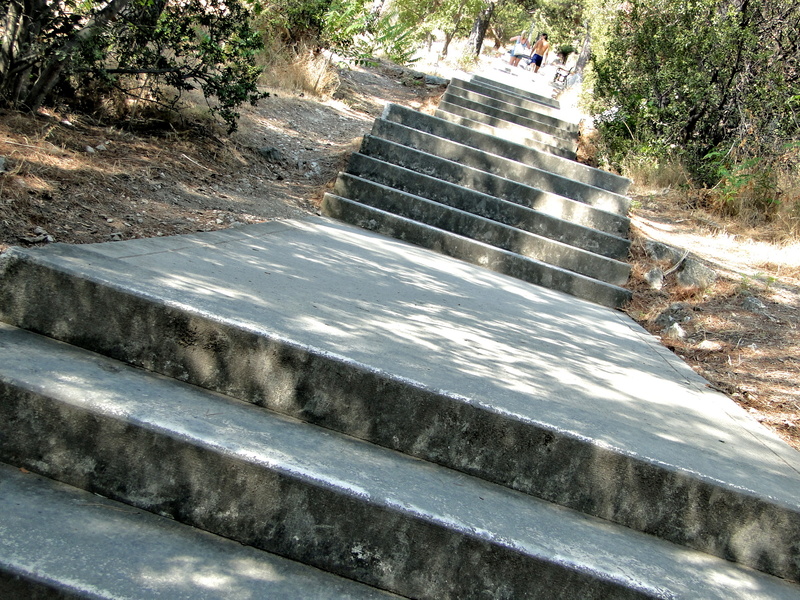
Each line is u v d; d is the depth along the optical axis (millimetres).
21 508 2205
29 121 5215
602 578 2256
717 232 8055
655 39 9812
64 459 2416
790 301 6121
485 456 2789
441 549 2297
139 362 2848
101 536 2176
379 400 2785
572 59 37406
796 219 8086
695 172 9602
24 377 2439
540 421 2760
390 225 6582
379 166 7352
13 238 3646
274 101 9367
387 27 15414
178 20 6016
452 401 2756
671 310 6082
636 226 7691
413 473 2627
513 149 8609
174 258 3650
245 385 2820
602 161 10109
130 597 1921
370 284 4465
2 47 5223
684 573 2471
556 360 3969
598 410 3236
